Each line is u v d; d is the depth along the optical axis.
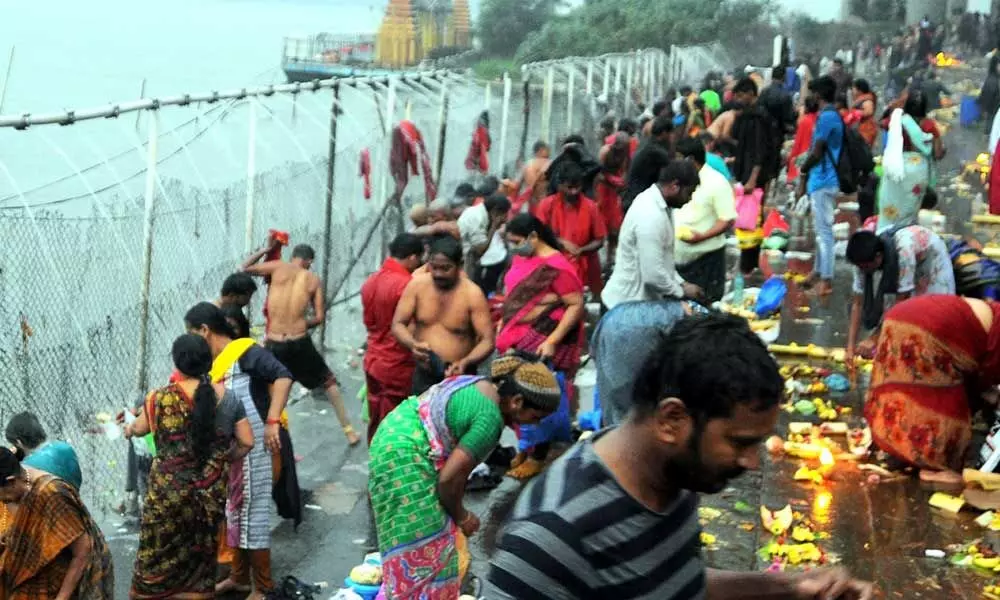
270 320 9.38
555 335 7.76
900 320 7.03
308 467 8.71
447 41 54.88
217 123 12.01
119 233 8.46
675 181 7.43
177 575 6.36
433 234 10.53
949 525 6.51
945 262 7.82
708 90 19.83
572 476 2.35
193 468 6.32
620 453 2.35
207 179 11.95
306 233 11.56
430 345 7.47
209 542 6.41
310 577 6.81
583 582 2.28
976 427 8.05
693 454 2.28
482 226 11.34
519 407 5.16
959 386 7.01
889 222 10.63
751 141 13.80
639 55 27.16
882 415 7.17
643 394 2.32
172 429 6.30
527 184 13.26
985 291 7.79
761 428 2.25
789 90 24.52
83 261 8.04
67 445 6.11
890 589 5.74
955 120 24.94
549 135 19.09
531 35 44.62
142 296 8.27
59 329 7.69
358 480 8.45
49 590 5.64
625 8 43.59
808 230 15.16
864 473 7.30
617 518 2.30
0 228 7.50
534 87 19.75
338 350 11.95
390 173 13.74
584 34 43.03
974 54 42.03
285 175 12.12
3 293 7.23
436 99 15.42
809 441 7.86
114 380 8.13
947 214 15.39
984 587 5.73
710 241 9.98
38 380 7.32
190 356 6.28
